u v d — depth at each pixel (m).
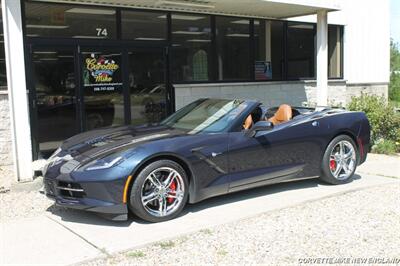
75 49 8.88
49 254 4.32
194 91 10.63
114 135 5.85
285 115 6.44
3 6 6.71
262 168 6.00
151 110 9.99
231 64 11.47
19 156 6.85
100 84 9.18
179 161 5.34
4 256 4.29
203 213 5.51
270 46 12.22
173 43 10.36
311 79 12.98
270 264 4.07
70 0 8.65
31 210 5.76
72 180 4.96
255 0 9.34
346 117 6.91
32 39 8.33
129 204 5.01
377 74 15.22
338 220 5.27
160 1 9.13
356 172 8.01
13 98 6.80
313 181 7.12
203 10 10.48
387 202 6.02
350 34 14.33
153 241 4.58
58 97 8.64
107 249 4.41
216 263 4.10
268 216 5.41
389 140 10.73
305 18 12.83
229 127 5.84
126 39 9.57
